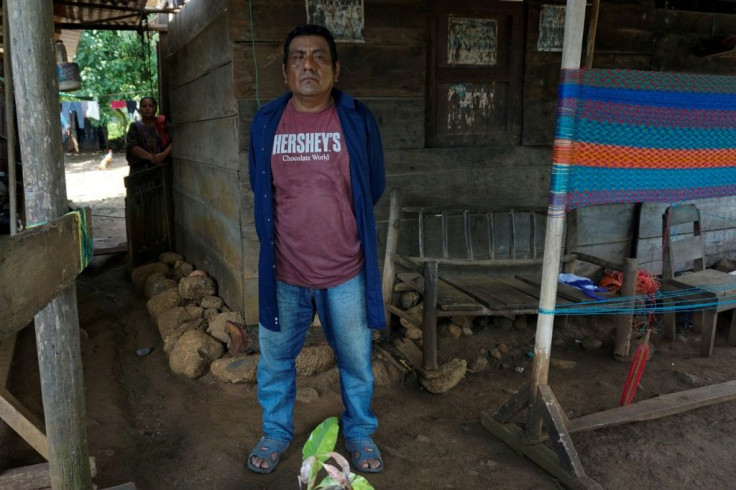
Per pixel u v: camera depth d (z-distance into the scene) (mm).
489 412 3098
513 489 2555
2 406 2400
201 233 5059
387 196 4035
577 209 4328
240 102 3582
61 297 1816
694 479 2637
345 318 2572
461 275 4297
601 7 4348
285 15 3564
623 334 3861
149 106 6055
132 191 5641
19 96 1673
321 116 2404
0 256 1251
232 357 3625
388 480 2617
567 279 4141
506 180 4309
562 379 3652
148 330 4398
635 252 4848
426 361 3438
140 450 2852
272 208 2449
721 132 2734
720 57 4965
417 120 3982
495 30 4133
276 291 2527
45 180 1714
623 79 2438
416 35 3854
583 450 2848
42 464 2447
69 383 1882
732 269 5203
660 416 3055
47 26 1684
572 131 2410
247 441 2922
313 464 1379
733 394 3264
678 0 5020
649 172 2650
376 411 3240
